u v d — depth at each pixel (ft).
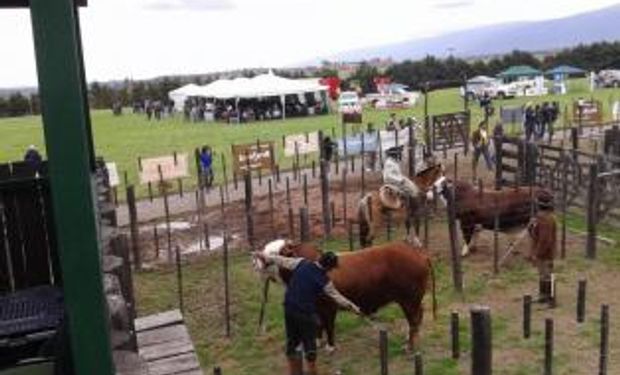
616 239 57.67
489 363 25.25
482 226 53.78
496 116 167.22
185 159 84.33
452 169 91.86
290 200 74.43
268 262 37.99
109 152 138.62
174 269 56.08
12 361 18.98
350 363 37.63
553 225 43.70
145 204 81.30
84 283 13.05
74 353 13.23
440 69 323.16
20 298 21.21
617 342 38.75
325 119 181.98
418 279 37.29
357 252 36.99
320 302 36.22
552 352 34.42
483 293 47.19
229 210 74.95
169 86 340.59
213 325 44.55
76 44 12.87
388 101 214.28
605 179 60.80
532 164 70.33
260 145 88.84
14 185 23.40
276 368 38.17
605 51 326.65
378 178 87.66
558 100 201.57
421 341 39.99
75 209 12.77
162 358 29.55
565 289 47.26
